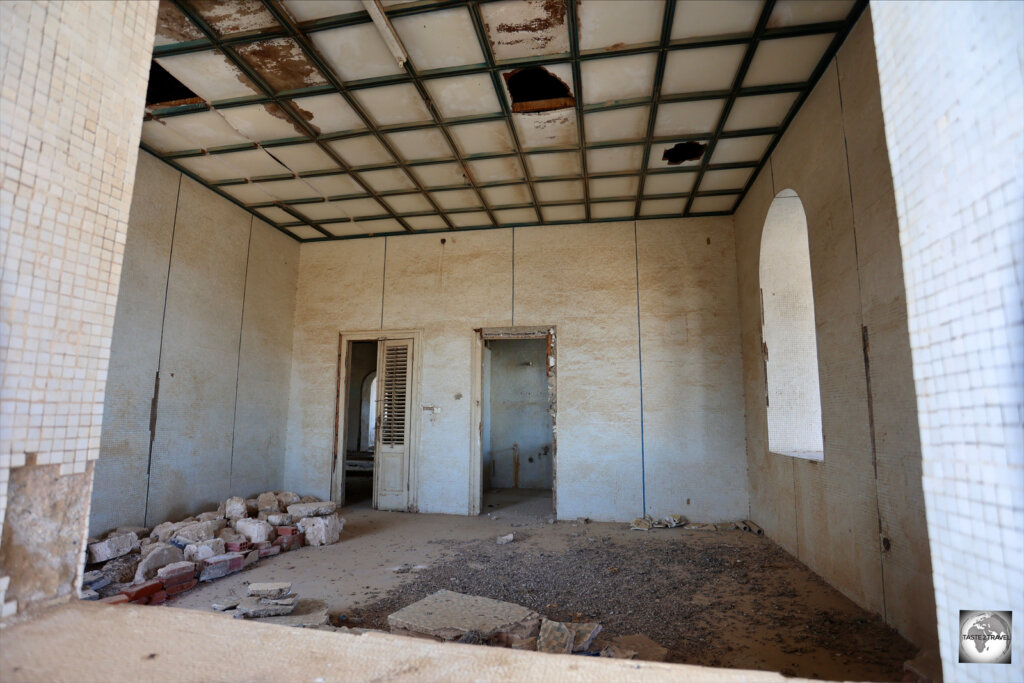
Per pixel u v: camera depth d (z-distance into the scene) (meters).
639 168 5.79
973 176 0.81
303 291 8.09
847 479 3.84
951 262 0.86
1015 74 0.73
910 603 3.05
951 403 0.86
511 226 7.54
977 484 0.80
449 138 5.17
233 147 5.36
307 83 4.34
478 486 7.27
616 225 7.27
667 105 4.62
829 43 3.83
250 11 3.56
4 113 1.10
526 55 4.02
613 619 3.56
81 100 1.28
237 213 6.81
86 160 1.29
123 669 0.92
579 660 0.97
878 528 3.41
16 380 1.11
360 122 4.92
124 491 5.12
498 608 3.29
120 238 1.38
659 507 6.69
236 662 0.96
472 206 6.86
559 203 6.73
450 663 0.96
